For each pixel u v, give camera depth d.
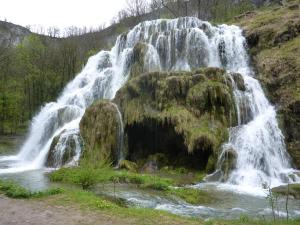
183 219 12.41
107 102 28.23
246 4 63.75
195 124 25.64
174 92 27.30
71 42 66.06
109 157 26.69
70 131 30.36
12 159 34.75
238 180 22.39
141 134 27.91
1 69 59.56
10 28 99.50
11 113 55.53
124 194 17.36
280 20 39.53
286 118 27.91
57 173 21.88
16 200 14.52
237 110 27.61
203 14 69.00
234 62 38.12
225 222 12.44
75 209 13.13
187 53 38.19
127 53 39.09
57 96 59.81
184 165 25.59
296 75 30.25
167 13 78.12
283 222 12.89
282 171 24.50
